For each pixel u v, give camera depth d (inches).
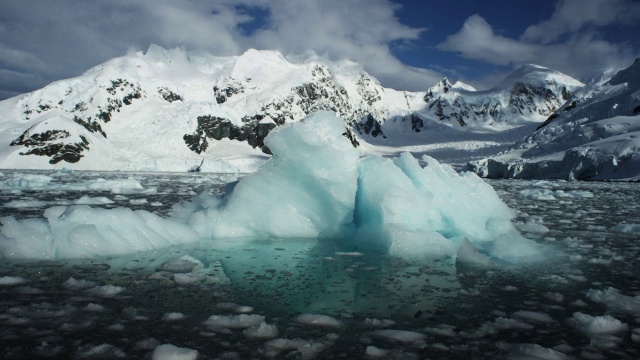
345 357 99.6
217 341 107.1
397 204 241.9
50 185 754.8
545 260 211.5
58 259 192.9
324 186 264.5
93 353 97.6
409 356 100.4
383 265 197.5
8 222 201.6
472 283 169.0
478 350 105.2
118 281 160.9
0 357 94.7
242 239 261.0
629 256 222.4
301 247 238.2
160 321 120.1
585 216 421.1
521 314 131.0
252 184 273.3
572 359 101.0
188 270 180.9
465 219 271.1
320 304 140.3
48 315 122.0
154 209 402.6
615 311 136.2
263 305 137.8
